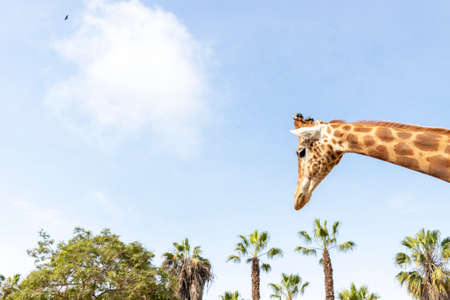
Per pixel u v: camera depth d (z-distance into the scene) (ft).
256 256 85.76
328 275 79.77
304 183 15.12
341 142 14.32
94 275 51.83
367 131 13.74
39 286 51.31
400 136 12.91
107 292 53.26
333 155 14.65
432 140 12.21
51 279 50.52
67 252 54.60
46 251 56.90
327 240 82.74
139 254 57.16
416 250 75.72
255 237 87.76
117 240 59.06
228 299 91.25
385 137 13.20
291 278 90.94
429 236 75.10
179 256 84.79
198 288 80.23
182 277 80.12
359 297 83.35
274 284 89.81
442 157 11.82
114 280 52.70
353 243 80.59
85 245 55.88
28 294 49.60
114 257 56.29
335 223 83.76
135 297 53.52
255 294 82.02
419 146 12.36
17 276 82.58
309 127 15.05
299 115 16.52
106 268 55.36
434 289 69.87
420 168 12.25
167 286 60.29
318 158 14.82
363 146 13.64
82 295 49.88
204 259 85.76
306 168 15.14
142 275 55.16
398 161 12.75
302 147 15.34
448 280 69.36
